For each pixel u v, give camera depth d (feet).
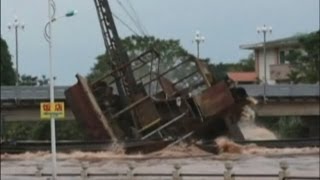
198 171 544.62
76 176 426.51
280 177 352.28
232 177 365.40
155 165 631.15
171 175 398.21
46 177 430.61
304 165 626.64
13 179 429.38
